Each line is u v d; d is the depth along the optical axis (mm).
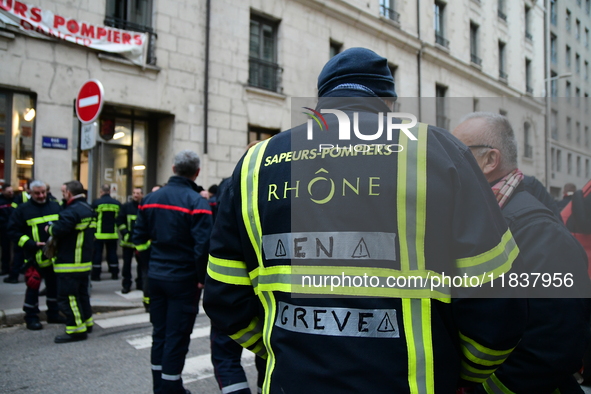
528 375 1298
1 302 6008
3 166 7938
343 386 1013
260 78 11453
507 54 20641
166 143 9984
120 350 4441
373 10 14195
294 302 1114
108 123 9531
